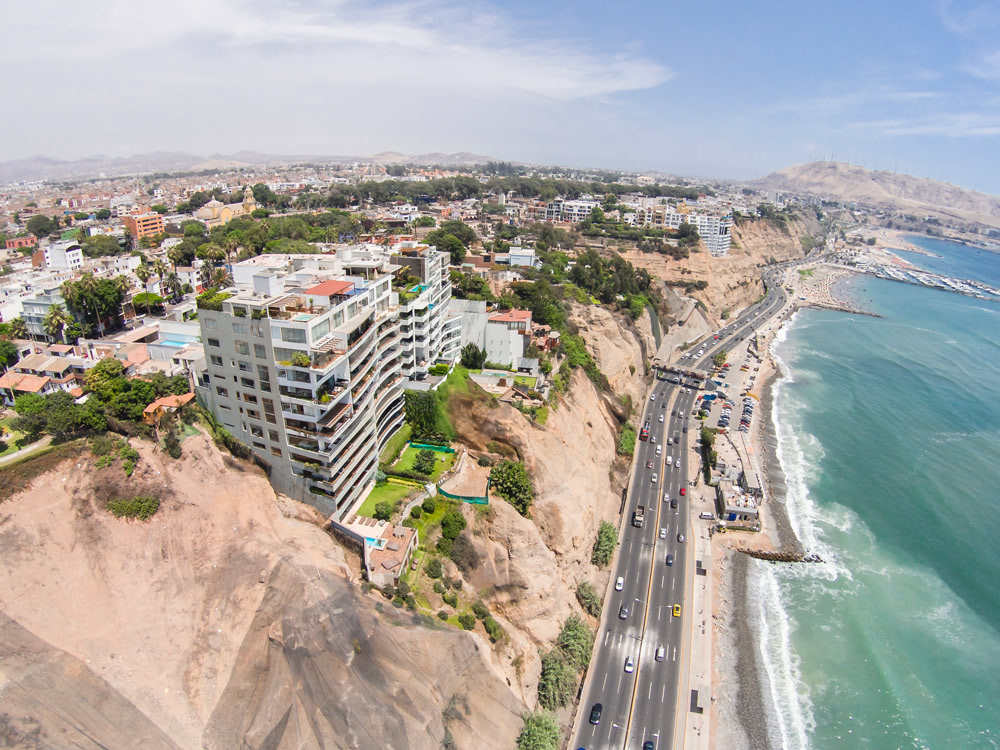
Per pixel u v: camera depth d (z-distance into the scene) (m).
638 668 78.69
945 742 72.38
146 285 125.12
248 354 66.50
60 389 81.44
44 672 51.16
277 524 66.69
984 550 104.31
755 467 126.38
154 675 55.16
